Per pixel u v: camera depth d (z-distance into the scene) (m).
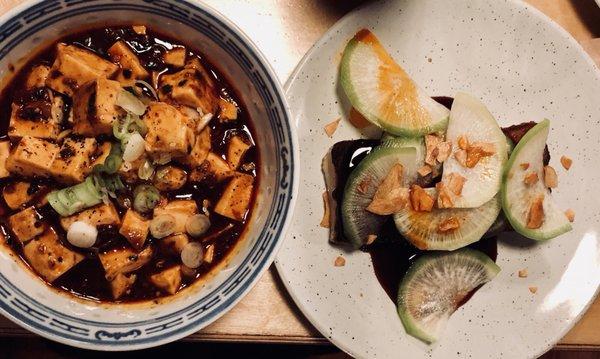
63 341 0.29
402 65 0.38
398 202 0.36
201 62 0.31
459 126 0.38
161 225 0.30
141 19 0.30
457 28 0.38
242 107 0.32
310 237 0.37
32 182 0.29
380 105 0.37
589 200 0.40
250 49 0.29
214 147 0.31
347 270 0.37
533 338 0.39
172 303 0.31
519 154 0.37
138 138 0.28
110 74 0.30
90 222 0.29
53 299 0.30
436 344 0.38
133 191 0.30
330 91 0.37
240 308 0.36
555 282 0.39
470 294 0.39
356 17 0.37
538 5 0.40
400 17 0.38
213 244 0.31
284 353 0.43
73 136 0.29
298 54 0.37
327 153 0.37
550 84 0.39
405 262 0.38
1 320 0.34
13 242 0.30
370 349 0.37
